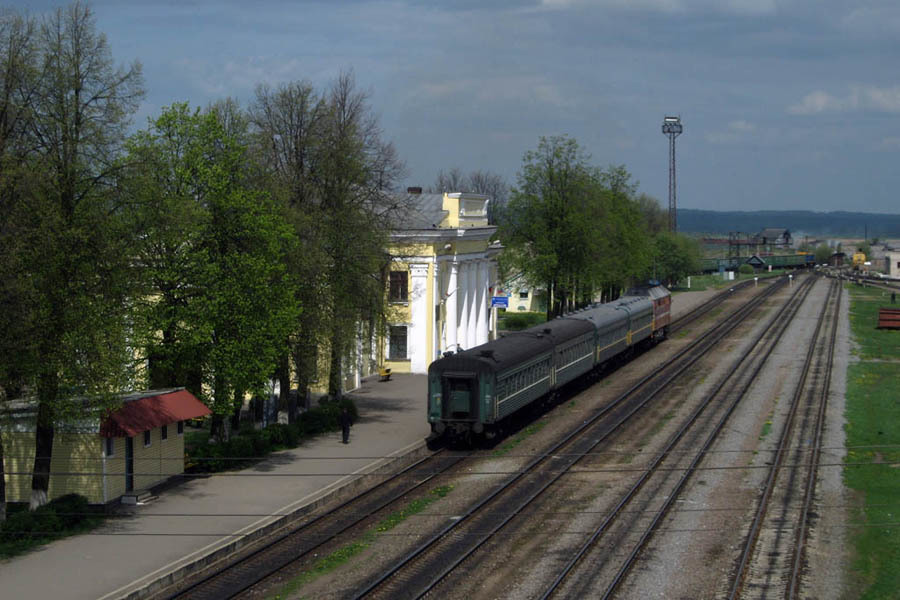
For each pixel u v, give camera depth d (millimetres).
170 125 45250
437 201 83500
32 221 34031
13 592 27328
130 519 35281
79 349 35250
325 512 36562
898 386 65188
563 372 60312
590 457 45281
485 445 49156
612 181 112875
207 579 28750
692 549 31188
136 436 38438
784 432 49938
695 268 176875
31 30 34406
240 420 57125
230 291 43656
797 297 147875
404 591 27547
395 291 77375
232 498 38312
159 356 44594
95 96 36438
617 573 28672
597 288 101562
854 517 34781
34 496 35406
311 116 54094
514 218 95375
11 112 34219
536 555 30625
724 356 82062
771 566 29547
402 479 42000
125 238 38125
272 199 49469
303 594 27516
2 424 34375
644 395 63219
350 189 55062
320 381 61250
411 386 71000
